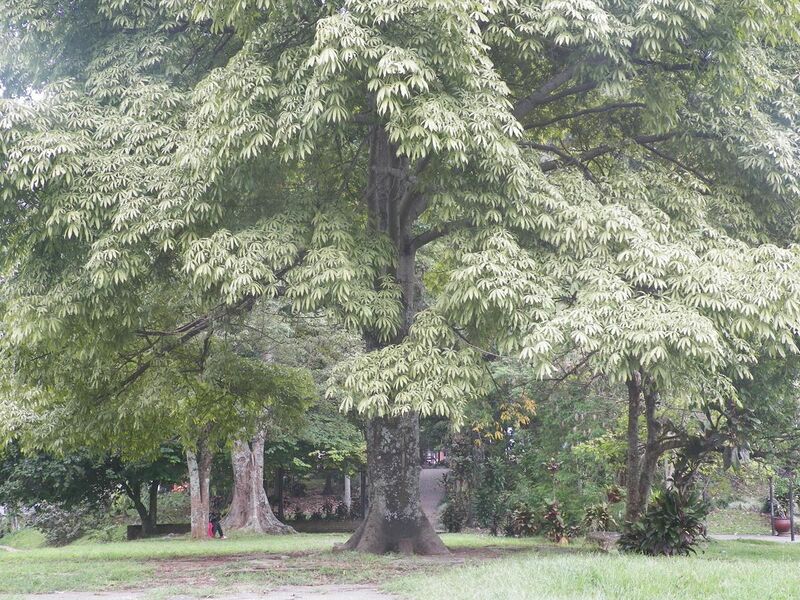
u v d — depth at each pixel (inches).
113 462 1229.7
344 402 480.1
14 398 705.0
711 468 874.8
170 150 521.0
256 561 617.9
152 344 666.8
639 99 573.9
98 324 546.3
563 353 584.1
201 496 1109.1
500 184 490.0
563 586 362.6
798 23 564.7
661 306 461.7
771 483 1004.6
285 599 389.7
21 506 1576.0
